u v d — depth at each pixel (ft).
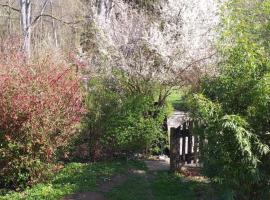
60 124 31.19
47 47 66.39
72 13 103.91
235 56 22.71
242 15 25.44
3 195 29.04
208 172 23.30
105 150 37.81
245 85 22.06
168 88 41.47
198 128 23.75
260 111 21.71
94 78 41.14
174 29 42.98
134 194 28.17
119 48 43.14
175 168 33.17
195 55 40.81
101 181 30.91
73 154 37.52
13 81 29.48
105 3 59.72
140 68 41.04
